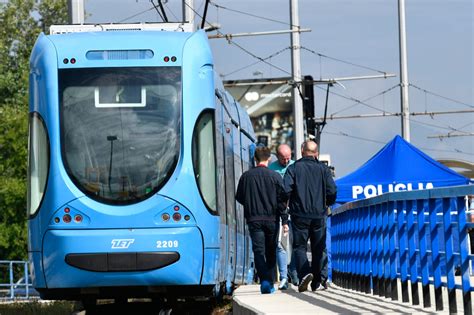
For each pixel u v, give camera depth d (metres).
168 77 32.19
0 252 114.88
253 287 37.06
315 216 32.12
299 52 83.75
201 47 32.91
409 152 50.25
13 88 153.12
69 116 31.86
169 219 31.31
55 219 31.20
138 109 31.94
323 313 22.94
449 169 50.00
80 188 31.36
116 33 32.78
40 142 31.91
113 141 31.69
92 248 30.95
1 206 112.62
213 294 32.59
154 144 31.73
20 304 49.44
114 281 30.83
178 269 31.06
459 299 26.58
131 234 31.03
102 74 32.09
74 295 31.48
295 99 84.31
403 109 99.06
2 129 114.62
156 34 32.81
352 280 33.62
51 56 32.25
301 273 32.28
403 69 98.44
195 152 31.95
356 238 32.72
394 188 49.94
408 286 25.95
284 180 32.25
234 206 40.84
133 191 31.34
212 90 32.91
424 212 23.86
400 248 26.00
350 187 49.94
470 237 24.69
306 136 86.50
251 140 54.31
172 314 35.88
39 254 31.38
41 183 31.64
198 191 31.77
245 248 47.03
